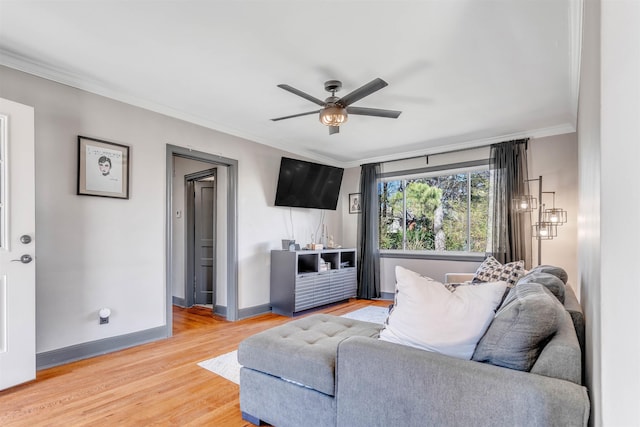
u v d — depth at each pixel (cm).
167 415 201
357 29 217
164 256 351
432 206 527
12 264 232
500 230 433
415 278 157
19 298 234
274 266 468
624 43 69
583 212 215
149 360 286
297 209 524
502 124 401
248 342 198
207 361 285
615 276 71
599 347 84
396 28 215
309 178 514
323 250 490
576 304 179
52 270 271
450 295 150
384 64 261
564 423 105
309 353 176
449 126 410
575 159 401
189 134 379
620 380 68
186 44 236
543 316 125
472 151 482
